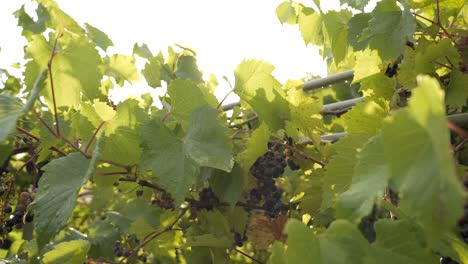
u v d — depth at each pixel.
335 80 0.97
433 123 0.34
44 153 0.79
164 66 1.06
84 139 0.78
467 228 0.59
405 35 0.75
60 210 0.68
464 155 0.77
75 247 0.80
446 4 0.81
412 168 0.36
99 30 1.04
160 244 1.02
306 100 0.86
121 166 0.79
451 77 0.75
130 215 1.09
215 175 0.84
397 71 0.78
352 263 0.47
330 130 1.12
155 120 0.75
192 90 0.77
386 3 0.76
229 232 0.88
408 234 0.52
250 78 0.87
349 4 0.84
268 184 0.87
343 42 0.92
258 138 0.82
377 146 0.48
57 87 0.81
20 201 0.83
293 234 0.47
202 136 0.74
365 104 0.72
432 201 0.35
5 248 1.14
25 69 0.81
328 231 0.48
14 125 0.68
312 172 0.81
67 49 0.81
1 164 0.84
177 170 0.72
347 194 0.48
